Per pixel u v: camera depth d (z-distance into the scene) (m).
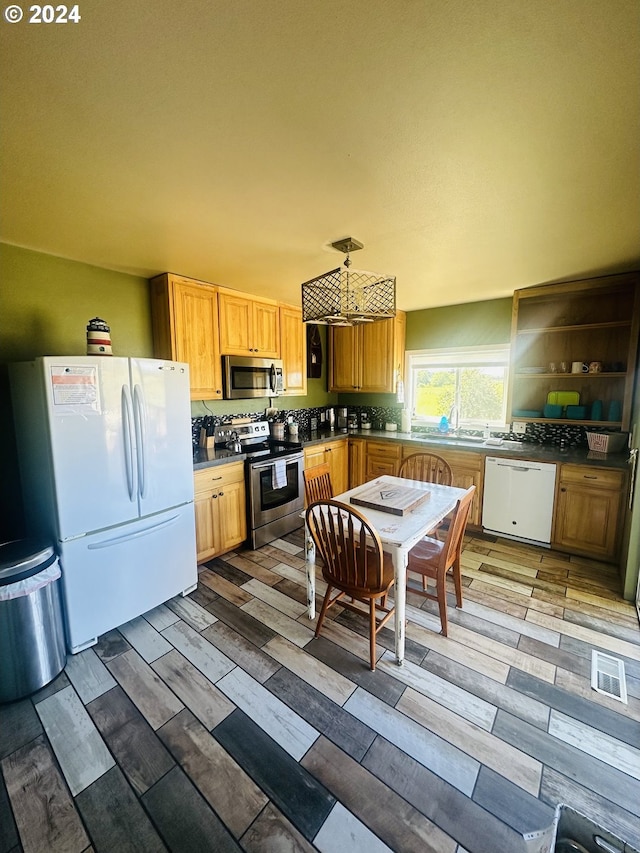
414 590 2.29
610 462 2.88
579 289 3.16
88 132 1.25
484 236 2.19
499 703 1.69
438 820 1.24
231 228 2.05
